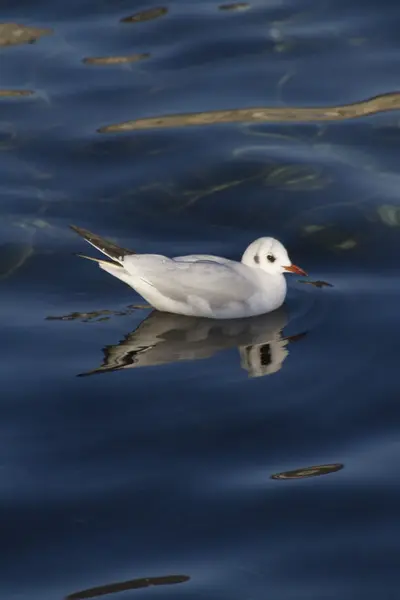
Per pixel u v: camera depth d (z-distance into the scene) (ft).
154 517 44.14
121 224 64.95
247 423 48.93
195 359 53.11
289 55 80.48
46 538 43.24
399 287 58.80
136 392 50.78
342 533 43.19
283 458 46.98
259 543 42.86
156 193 67.77
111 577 41.42
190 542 42.96
